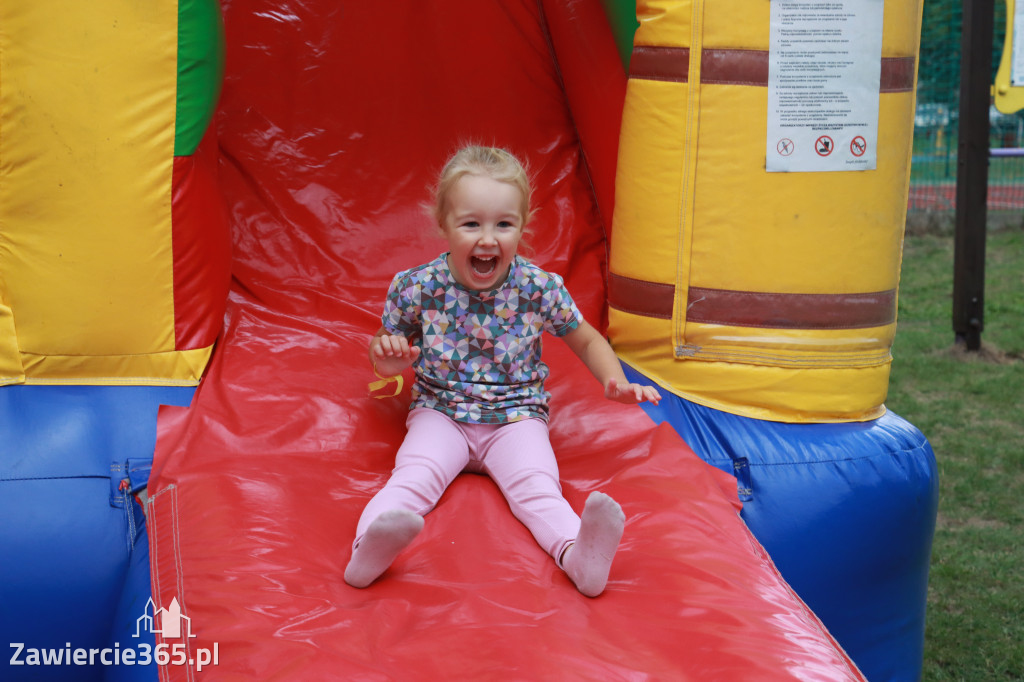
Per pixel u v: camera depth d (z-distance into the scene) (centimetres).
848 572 242
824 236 246
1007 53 706
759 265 247
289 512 203
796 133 242
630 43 287
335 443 237
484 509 205
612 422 248
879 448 251
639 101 255
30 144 229
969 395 503
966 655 282
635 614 172
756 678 149
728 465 243
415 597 177
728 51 241
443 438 216
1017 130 1323
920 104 1136
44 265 234
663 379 259
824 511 240
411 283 221
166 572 185
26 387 238
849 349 253
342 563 190
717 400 254
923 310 679
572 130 353
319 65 341
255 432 235
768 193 244
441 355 221
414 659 157
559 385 264
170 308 246
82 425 231
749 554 194
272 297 294
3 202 232
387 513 172
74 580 214
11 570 212
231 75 332
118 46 228
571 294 312
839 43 241
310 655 155
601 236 334
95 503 220
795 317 249
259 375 255
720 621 167
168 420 233
